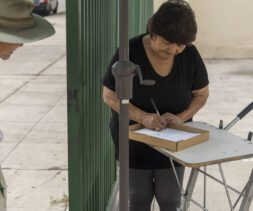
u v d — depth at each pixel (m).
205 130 2.42
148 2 6.51
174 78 2.55
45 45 12.91
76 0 2.38
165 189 2.71
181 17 2.27
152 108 2.59
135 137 2.41
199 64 2.61
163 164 2.64
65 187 4.44
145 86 2.53
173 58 2.53
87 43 2.62
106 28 3.12
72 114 2.50
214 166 4.77
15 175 4.69
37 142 5.58
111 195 3.59
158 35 2.32
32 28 1.76
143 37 2.56
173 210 2.75
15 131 5.99
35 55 11.51
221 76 9.05
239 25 10.77
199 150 2.26
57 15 22.23
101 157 3.16
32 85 8.57
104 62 3.09
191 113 2.65
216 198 4.11
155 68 2.52
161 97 2.56
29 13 1.74
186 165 2.10
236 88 8.11
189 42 2.34
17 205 4.10
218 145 2.33
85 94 2.62
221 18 10.76
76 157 2.56
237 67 9.92
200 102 2.69
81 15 2.46
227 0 10.68
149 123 2.46
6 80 8.95
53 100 7.53
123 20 1.82
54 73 9.58
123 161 1.90
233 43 10.84
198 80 2.63
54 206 4.07
